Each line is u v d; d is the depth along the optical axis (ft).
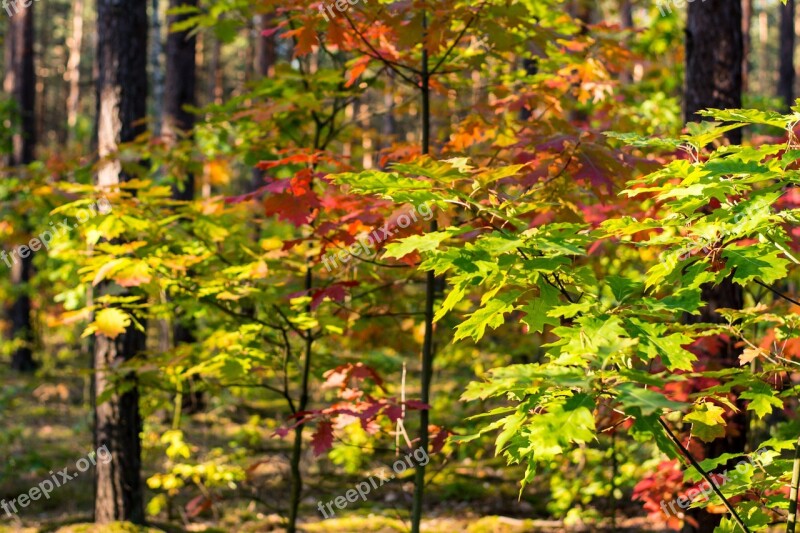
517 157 13.76
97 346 24.18
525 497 29.73
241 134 20.58
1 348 61.46
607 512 26.63
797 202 11.84
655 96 29.50
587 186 14.38
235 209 18.94
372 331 19.63
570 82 18.22
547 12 17.90
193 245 18.13
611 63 17.66
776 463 10.07
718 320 18.17
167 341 40.60
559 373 7.06
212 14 18.98
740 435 17.85
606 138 15.42
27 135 62.34
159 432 33.19
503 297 8.82
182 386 21.27
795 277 19.81
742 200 8.62
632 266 24.07
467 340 22.70
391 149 17.35
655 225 9.02
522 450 8.66
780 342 13.07
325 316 17.72
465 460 33.81
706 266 8.79
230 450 34.45
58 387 51.03
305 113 19.60
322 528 26.14
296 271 19.22
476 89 18.40
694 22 20.15
